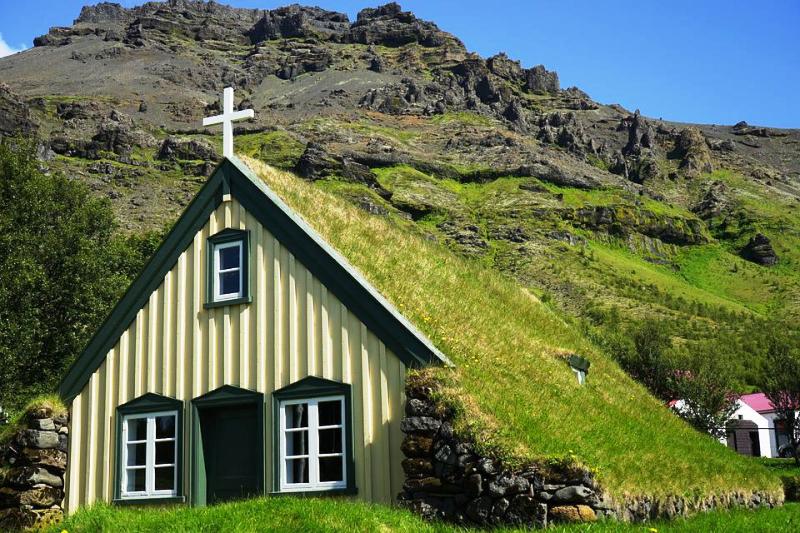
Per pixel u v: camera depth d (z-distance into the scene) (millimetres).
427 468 13109
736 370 85438
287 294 15375
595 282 153000
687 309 141375
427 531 11734
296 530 10625
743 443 65375
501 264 159500
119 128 194250
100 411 16469
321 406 14797
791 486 22688
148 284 16672
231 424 15562
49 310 34094
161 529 11031
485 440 12898
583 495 12367
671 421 24141
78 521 12914
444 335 16234
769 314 165250
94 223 39438
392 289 17266
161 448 15930
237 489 15148
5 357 30109
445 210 194500
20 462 16219
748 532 12852
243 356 15453
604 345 49094
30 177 36750
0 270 31938
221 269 16234
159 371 16125
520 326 22141
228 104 17109
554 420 15008
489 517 12516
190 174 182250
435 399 13391
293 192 19812
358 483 14039
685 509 15414
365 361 14453
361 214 22906
